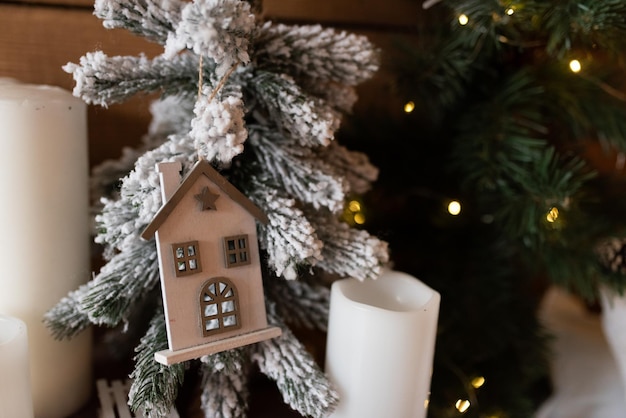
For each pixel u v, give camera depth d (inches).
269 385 23.1
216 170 18.5
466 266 25.1
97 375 22.8
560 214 22.3
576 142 25.2
